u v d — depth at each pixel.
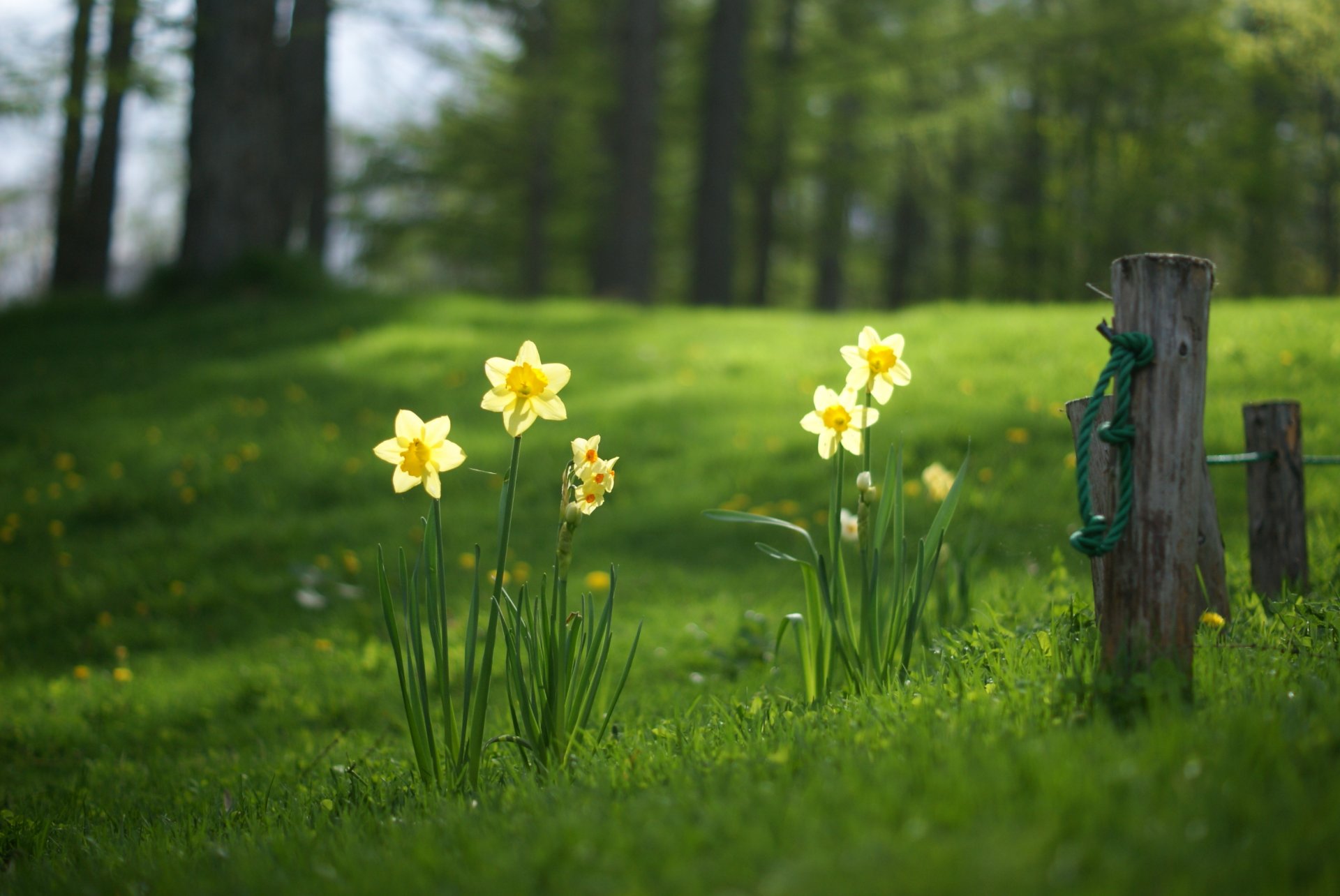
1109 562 2.30
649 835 1.76
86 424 9.90
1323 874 1.39
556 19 23.77
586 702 2.90
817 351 10.76
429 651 5.33
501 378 2.62
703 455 8.20
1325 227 22.88
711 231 21.12
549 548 6.91
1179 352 2.22
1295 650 2.63
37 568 7.20
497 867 1.76
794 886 1.47
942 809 1.66
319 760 3.77
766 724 2.67
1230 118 23.06
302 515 7.89
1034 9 24.08
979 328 10.41
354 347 11.74
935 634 3.54
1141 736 1.93
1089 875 1.44
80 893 2.20
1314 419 6.41
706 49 23.02
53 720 4.85
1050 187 24.73
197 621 6.39
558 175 27.08
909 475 7.02
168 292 14.38
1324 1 18.72
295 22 17.20
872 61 23.33
